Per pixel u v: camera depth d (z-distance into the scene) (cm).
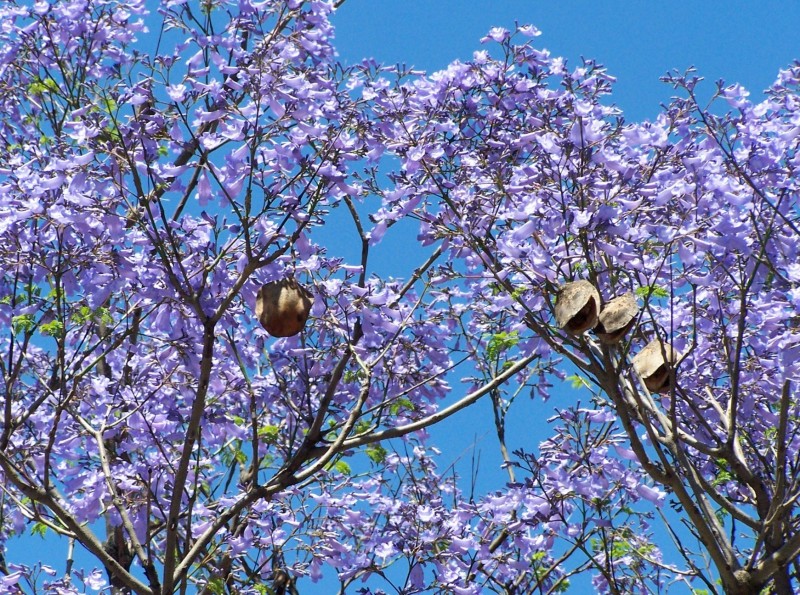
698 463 900
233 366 956
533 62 839
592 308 609
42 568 862
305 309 719
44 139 952
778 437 713
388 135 806
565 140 682
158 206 747
